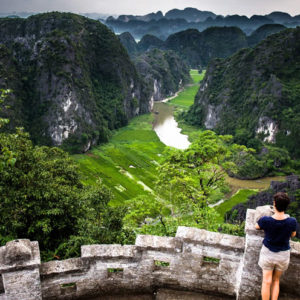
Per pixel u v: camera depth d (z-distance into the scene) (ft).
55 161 78.07
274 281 20.49
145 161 325.01
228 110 479.41
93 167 305.32
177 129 468.75
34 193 52.65
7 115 360.48
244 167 283.59
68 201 54.70
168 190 81.05
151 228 61.46
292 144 376.89
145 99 584.40
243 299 22.40
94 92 472.03
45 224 48.98
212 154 86.48
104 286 24.89
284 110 394.52
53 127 385.29
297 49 455.22
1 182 52.21
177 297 24.21
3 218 48.80
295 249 21.58
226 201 232.32
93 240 46.98
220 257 23.15
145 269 24.56
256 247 21.03
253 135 421.18
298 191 182.29
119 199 238.89
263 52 474.08
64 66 406.21
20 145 61.31
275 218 19.45
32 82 411.13
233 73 507.71
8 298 21.66
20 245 21.59
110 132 434.30
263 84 439.22
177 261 24.07
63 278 23.72
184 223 64.34
